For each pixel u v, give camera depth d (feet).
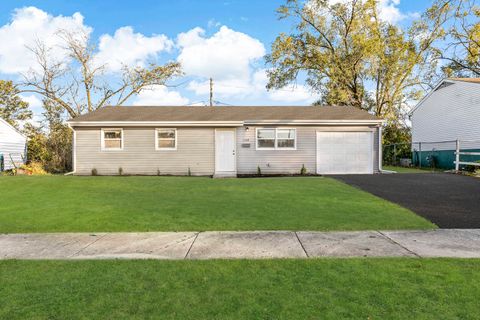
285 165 57.72
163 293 12.00
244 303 11.16
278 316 10.29
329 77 96.78
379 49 90.22
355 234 20.36
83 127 56.75
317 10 95.50
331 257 16.14
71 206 28.71
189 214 25.77
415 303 11.09
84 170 56.95
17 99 117.19
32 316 10.37
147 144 57.21
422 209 26.86
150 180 45.09
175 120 56.29
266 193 34.60
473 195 32.01
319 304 11.05
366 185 38.96
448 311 10.55
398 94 95.35
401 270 14.11
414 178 44.16
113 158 57.00
